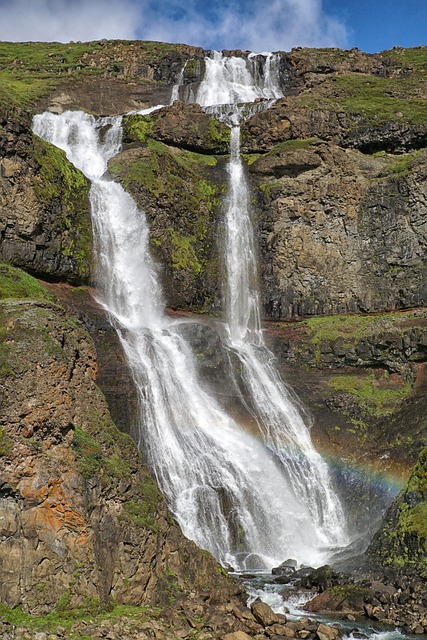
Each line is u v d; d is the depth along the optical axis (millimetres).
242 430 37094
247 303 47938
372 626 21031
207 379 39188
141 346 38250
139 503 20906
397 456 34812
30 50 81750
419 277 45281
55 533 18781
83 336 22812
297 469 35719
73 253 41344
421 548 25031
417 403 38219
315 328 45156
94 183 44656
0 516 18266
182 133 52906
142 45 78250
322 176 48500
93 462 20172
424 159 46719
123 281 43531
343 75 67938
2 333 20453
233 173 51562
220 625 19078
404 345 41062
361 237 47344
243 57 74438
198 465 33594
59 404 19922
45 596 18141
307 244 47969
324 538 32781
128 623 18156
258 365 42156
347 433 37875
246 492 33000
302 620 20469
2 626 16828
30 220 38719
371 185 47938
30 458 18984
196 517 31078
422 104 54906
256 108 56594
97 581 19000
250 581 25516
